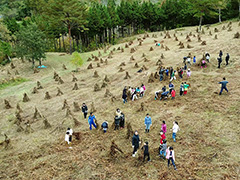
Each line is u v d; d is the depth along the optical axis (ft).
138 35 187.83
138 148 34.50
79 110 60.13
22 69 115.14
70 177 31.01
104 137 42.34
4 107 70.23
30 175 32.65
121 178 29.68
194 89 55.93
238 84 52.49
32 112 63.87
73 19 131.44
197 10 140.36
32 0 250.57
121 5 200.34
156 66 84.94
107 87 76.02
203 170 28.71
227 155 30.63
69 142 40.75
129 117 49.24
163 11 193.16
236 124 37.40
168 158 29.71
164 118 45.27
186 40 119.44
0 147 43.24
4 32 141.90
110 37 194.90
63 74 104.06
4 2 336.29
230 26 118.11
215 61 70.74
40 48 110.22
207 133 36.78
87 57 135.95
